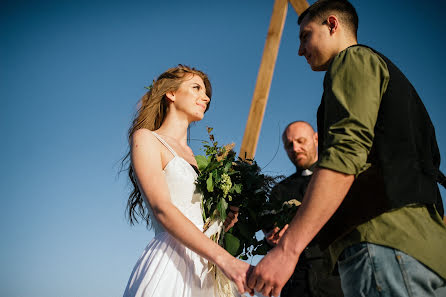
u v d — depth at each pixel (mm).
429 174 1277
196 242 1566
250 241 1991
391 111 1291
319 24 1617
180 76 2162
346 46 1584
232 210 1957
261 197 2010
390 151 1253
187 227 1591
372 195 1260
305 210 1280
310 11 1663
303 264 2490
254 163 2148
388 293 1173
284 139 3020
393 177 1222
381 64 1353
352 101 1296
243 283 1456
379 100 1310
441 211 1369
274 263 1334
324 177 1252
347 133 1259
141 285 1627
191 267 1737
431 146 1398
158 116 2162
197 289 1731
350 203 1306
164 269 1653
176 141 2039
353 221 1279
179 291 1637
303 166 2908
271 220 1992
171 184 1801
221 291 1801
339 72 1371
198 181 1861
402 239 1189
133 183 2127
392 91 1317
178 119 2123
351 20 1621
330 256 1400
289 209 2020
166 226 1617
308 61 1675
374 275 1197
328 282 2428
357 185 1301
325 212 1254
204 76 2277
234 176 1978
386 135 1274
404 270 1166
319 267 2445
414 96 1390
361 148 1246
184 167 1849
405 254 1176
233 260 1523
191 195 1823
